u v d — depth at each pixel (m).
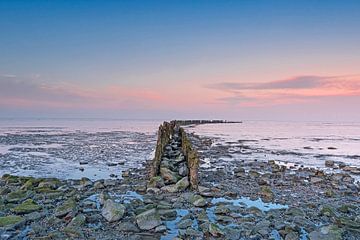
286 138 56.72
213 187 14.94
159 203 11.95
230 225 9.82
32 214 10.47
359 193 14.98
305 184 16.72
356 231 9.57
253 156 29.39
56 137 50.62
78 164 23.16
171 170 17.22
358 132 84.62
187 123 109.56
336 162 26.31
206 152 31.52
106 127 99.06
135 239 8.68
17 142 40.78
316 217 10.86
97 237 8.76
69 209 10.63
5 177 16.52
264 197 13.67
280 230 9.35
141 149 33.50
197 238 8.73
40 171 20.22
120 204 10.64
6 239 8.48
